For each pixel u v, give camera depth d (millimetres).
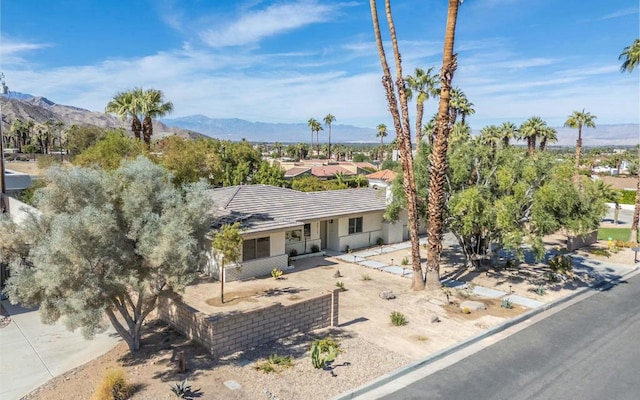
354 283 21859
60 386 11445
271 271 23516
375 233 31234
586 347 14711
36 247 11430
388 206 25297
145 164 13914
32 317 16422
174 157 29938
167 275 11719
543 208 19781
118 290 11305
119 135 33312
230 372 12094
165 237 11570
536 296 20078
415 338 14992
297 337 14789
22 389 11406
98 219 11094
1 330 15266
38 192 12734
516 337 15516
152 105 34250
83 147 52875
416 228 20422
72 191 12523
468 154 22500
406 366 12797
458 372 12781
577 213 20219
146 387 11188
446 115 19625
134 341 13312
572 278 23016
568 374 12773
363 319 16828
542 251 19344
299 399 10867
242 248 22359
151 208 12922
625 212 54406
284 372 12211
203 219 13375
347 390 11367
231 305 18250
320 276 23062
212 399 10695
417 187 22844
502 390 11797
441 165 20062
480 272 24000
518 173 21609
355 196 32781
